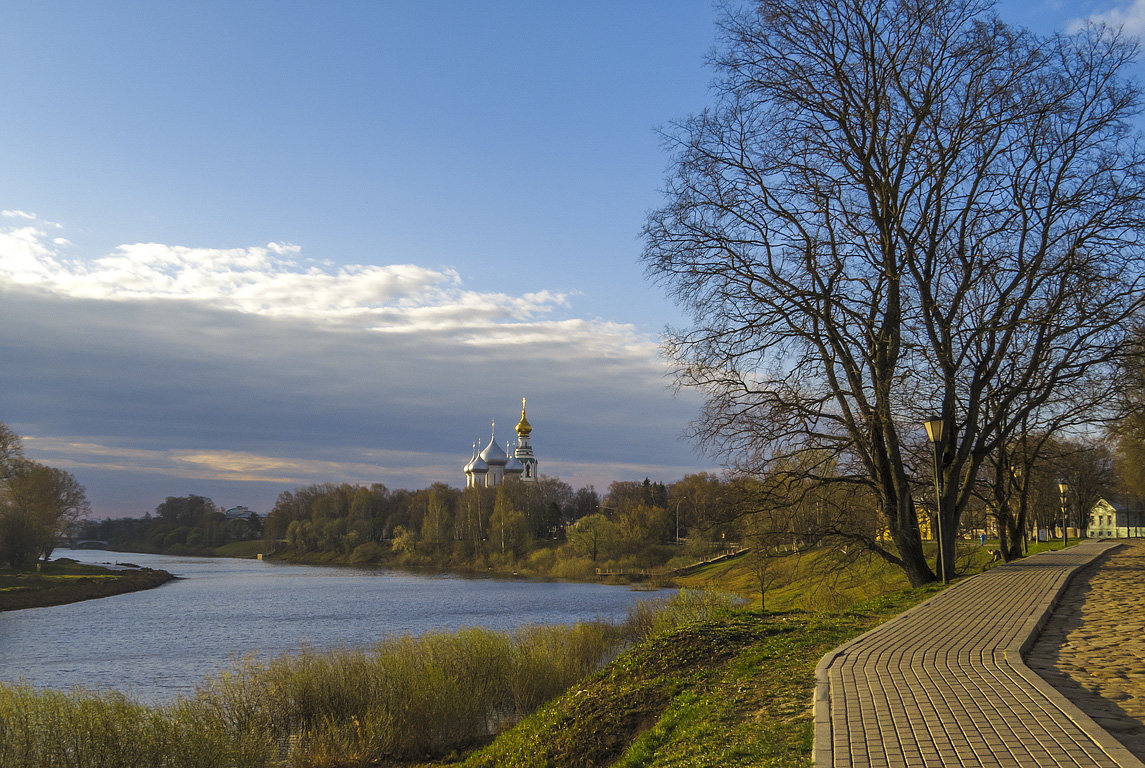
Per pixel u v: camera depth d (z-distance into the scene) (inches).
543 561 4279.0
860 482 829.2
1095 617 504.7
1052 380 809.5
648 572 3730.3
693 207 782.5
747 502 825.5
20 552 3228.3
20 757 666.2
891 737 262.8
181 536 7805.1
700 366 781.9
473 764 597.9
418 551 5295.3
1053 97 737.6
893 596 704.4
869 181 768.3
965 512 1149.7
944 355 741.9
